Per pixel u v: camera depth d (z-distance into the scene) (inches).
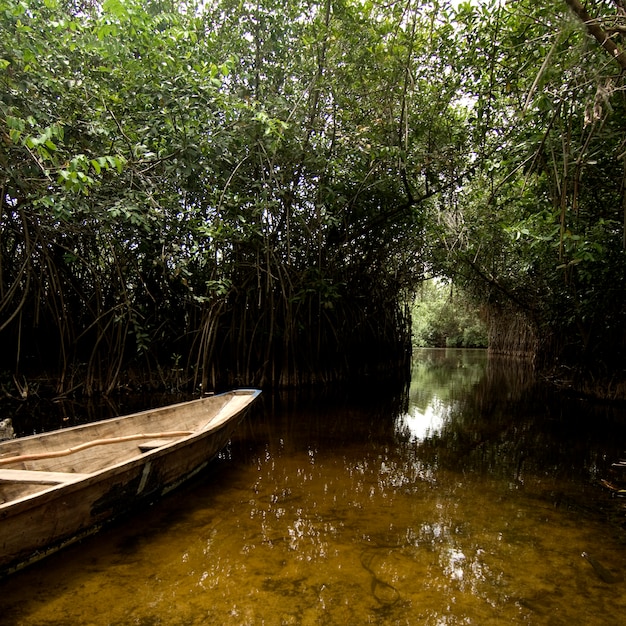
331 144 356.2
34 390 328.2
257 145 311.6
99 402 329.1
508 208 347.6
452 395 428.8
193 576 109.0
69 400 330.0
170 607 97.0
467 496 165.5
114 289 358.9
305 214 381.1
